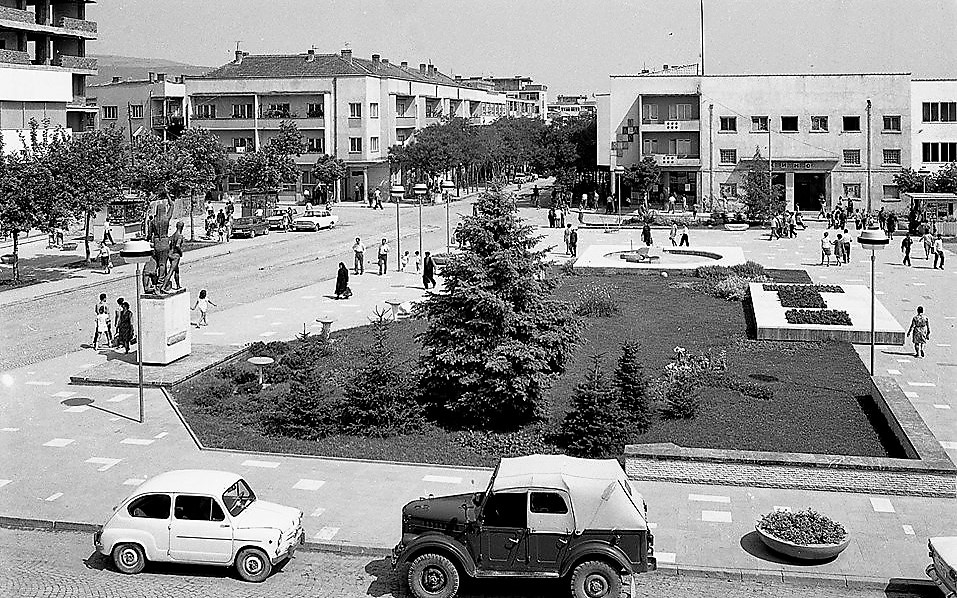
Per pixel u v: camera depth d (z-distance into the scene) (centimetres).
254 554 1758
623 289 4791
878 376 2934
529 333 2612
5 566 1825
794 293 4275
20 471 2314
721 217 8069
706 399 2828
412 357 3325
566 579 1667
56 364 3303
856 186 9175
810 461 2166
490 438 2512
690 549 1870
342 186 10475
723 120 9294
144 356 3198
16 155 5450
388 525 1997
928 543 1792
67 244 6141
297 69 10694
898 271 5456
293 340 3594
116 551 1792
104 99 11012
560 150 11150
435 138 10569
